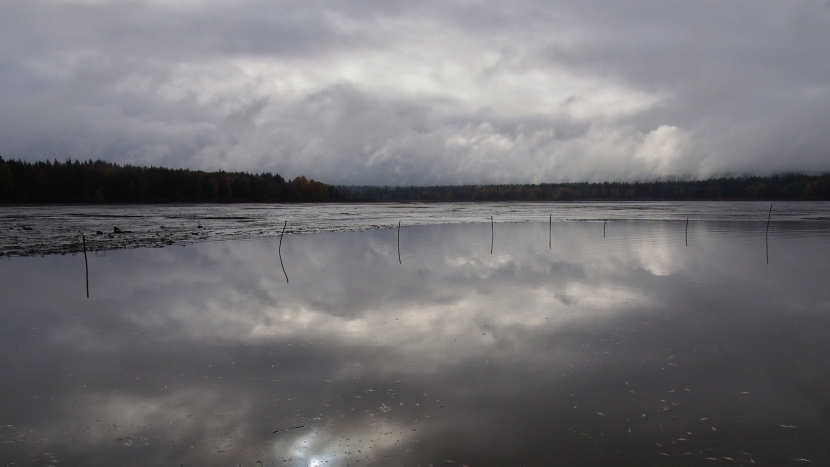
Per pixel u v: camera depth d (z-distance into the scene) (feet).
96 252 87.40
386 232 135.33
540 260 76.74
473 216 242.58
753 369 30.04
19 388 27.30
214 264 72.69
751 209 350.23
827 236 120.26
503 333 36.96
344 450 20.99
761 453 21.08
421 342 34.81
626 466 20.04
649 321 40.34
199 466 19.84
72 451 20.92
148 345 34.47
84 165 515.09
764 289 53.78
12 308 45.42
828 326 39.17
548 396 26.13
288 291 52.70
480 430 22.68
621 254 84.48
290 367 30.07
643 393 26.58
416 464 20.01
